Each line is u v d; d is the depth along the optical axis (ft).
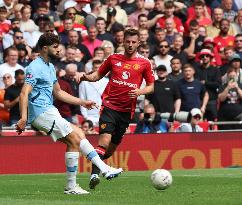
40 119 107.24
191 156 185.68
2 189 119.96
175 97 196.03
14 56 196.44
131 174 162.91
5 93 181.06
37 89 107.04
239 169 176.86
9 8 227.20
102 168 107.76
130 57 125.70
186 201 98.22
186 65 196.95
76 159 108.37
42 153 176.35
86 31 223.10
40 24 217.77
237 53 224.53
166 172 112.37
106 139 125.59
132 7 239.91
